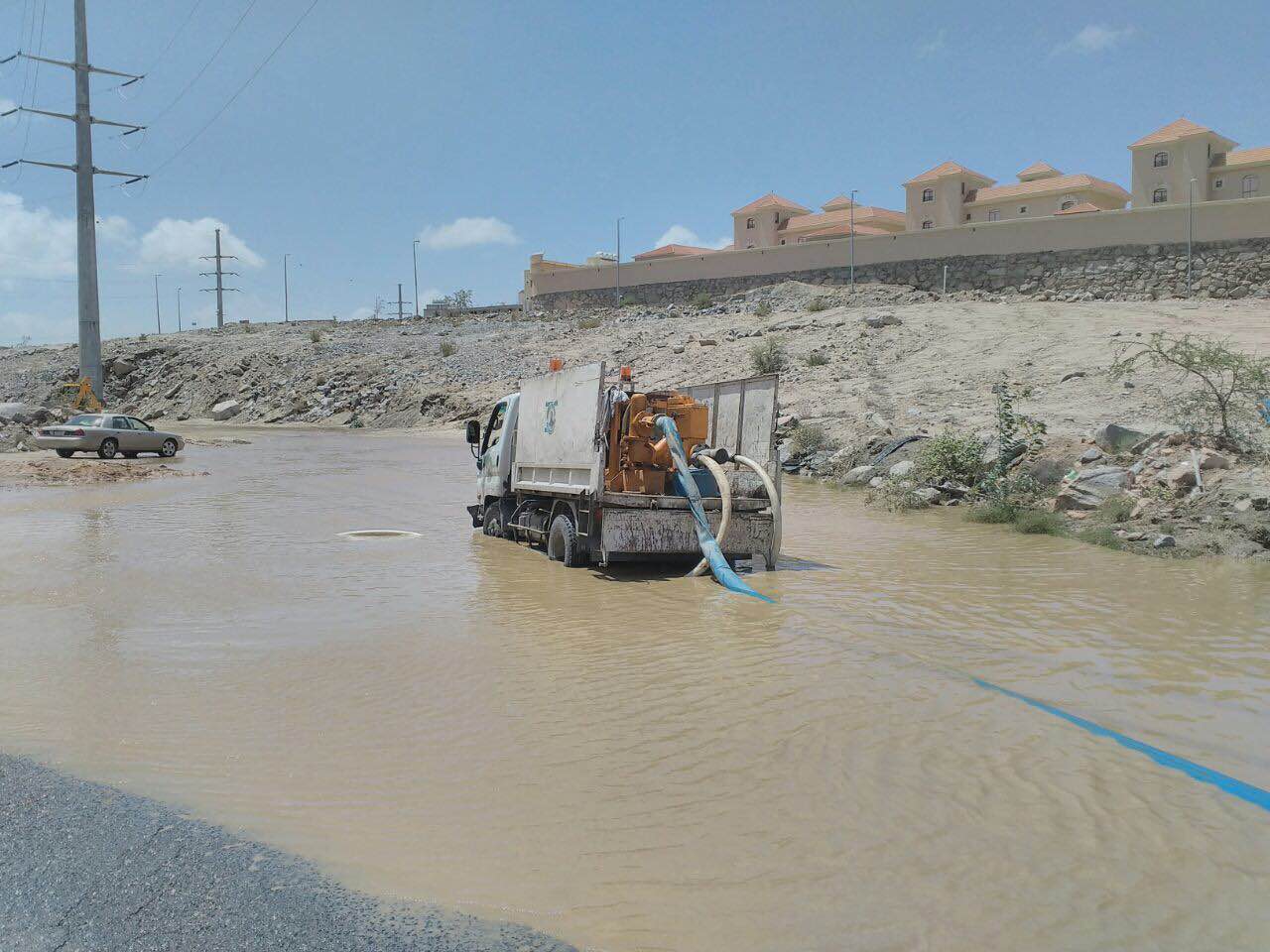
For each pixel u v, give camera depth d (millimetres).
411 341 63969
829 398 29031
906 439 21062
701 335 46094
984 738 5445
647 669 6859
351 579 10461
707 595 9648
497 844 4117
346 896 3682
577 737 5457
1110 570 10906
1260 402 15453
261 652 7328
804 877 3836
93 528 14562
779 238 84812
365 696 6219
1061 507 14742
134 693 6246
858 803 4539
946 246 55281
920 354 32906
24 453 31453
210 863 3943
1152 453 14609
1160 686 6461
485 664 6988
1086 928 3480
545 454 12281
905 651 7398
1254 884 3809
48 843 4113
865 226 77250
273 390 61281
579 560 11305
